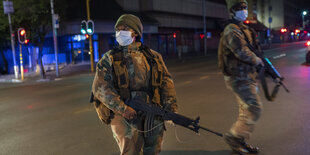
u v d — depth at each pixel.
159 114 2.41
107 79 2.36
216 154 3.74
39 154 4.09
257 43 3.50
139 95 2.40
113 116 2.45
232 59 3.41
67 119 6.07
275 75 3.48
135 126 2.42
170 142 4.29
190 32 41.69
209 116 5.68
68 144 4.46
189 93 8.43
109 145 4.33
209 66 18.39
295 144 3.96
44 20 19.48
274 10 69.94
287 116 5.38
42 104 7.98
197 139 4.36
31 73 20.62
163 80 2.53
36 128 5.50
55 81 14.51
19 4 18.02
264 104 6.46
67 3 21.58
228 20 3.50
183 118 2.47
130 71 2.38
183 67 18.75
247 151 3.67
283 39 69.31
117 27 2.43
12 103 8.41
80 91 10.12
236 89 3.43
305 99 6.79
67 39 26.16
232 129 3.61
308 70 12.71
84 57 26.59
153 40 34.22
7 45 26.41
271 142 4.08
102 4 27.50
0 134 5.19
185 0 37.50
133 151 2.45
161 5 32.91
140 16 30.41
